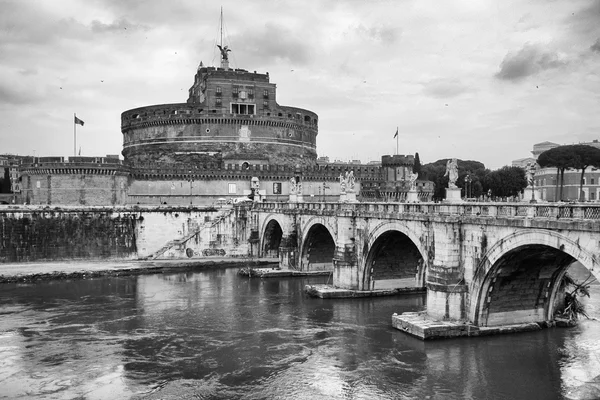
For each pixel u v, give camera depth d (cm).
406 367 3822
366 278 6019
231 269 8588
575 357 3884
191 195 11462
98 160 10406
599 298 5506
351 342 4431
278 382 3666
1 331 4909
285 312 5506
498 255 3919
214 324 5106
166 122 12738
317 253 7856
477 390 3422
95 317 5400
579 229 3194
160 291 6712
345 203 6372
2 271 7731
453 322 4353
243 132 12744
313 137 14550
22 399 3459
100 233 8994
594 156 10269
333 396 3419
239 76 12838
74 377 3809
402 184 13350
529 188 4209
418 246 4838
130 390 3578
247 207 9594
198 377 3788
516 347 4075
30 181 10419
